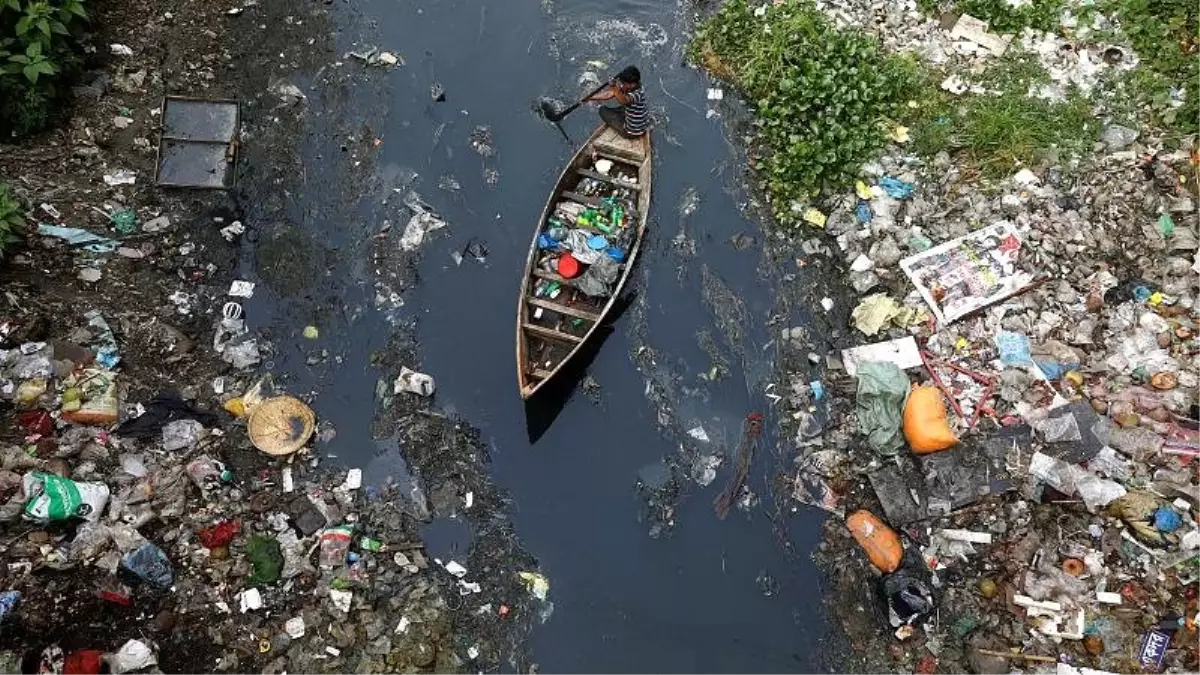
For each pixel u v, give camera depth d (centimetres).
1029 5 1120
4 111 938
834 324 952
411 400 890
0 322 818
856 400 888
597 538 839
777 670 781
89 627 702
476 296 972
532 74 1155
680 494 859
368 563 786
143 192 972
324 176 1038
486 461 871
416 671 738
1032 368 875
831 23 1123
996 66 1084
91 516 737
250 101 1085
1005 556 792
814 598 807
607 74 1153
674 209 1041
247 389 874
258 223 991
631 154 1016
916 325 929
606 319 950
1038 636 752
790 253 1004
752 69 1113
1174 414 836
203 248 961
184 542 759
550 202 970
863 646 778
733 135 1103
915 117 1058
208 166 993
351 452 855
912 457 852
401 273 977
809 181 1020
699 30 1183
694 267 998
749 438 886
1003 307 923
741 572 823
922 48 1107
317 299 949
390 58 1142
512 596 798
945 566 796
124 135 1001
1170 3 1092
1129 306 908
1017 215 975
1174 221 958
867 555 812
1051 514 805
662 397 913
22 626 681
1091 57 1088
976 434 850
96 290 883
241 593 746
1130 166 995
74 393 796
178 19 1126
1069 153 1005
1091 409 837
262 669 721
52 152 953
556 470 873
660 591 815
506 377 919
